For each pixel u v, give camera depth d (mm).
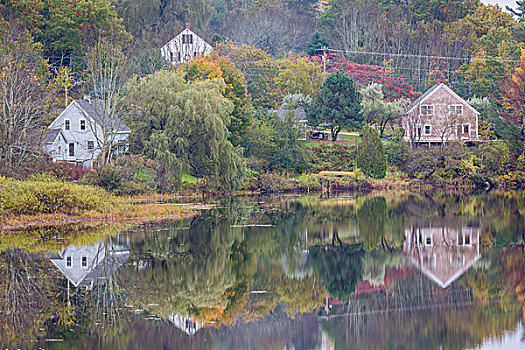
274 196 58781
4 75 46750
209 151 57062
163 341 18312
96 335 18516
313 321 20516
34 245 30781
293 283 24656
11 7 76000
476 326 20078
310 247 31375
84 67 78000
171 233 34781
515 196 56844
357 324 20188
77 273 25203
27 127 47000
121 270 25766
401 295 23359
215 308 21359
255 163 66312
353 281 25109
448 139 77938
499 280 25266
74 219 39438
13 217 37688
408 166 70750
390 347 18500
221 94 59812
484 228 37156
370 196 58594
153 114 57062
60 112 66438
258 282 24719
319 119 79125
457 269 27016
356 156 70875
